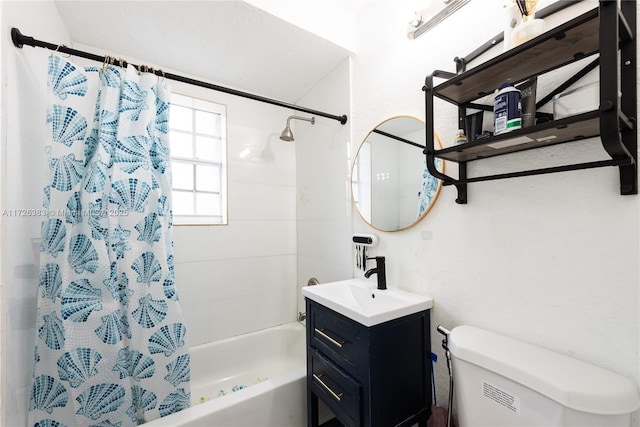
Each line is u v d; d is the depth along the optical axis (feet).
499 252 3.22
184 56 5.63
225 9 4.37
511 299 3.11
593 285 2.52
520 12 2.82
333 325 3.82
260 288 7.20
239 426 4.08
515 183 3.08
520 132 2.37
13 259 3.09
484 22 3.42
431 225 4.02
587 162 2.50
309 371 4.37
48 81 3.56
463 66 3.57
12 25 3.08
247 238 7.04
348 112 5.68
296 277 7.73
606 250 2.45
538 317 2.88
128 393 3.86
